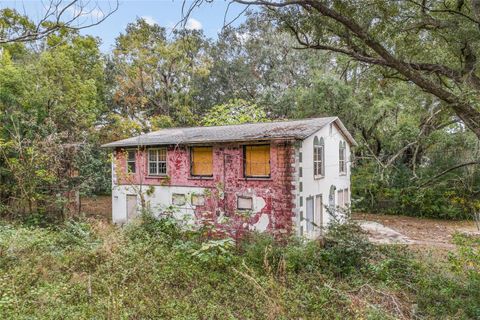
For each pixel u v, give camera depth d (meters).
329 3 6.62
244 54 35.66
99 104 26.59
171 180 16.36
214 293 8.16
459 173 17.94
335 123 17.20
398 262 10.41
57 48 20.11
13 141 15.71
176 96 31.70
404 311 7.82
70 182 17.67
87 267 9.30
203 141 14.61
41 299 7.03
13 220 15.12
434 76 8.57
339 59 10.25
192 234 13.50
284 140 13.41
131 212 17.64
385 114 20.88
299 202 13.32
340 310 7.71
